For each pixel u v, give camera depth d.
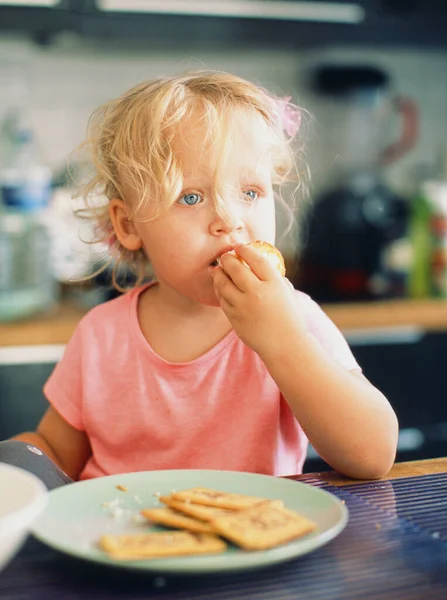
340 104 2.85
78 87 2.63
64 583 0.65
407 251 2.63
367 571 0.66
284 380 0.94
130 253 1.36
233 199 1.08
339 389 0.94
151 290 1.27
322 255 2.72
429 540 0.72
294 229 2.33
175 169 1.07
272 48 2.78
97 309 1.28
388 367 2.38
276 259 1.03
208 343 1.19
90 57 2.62
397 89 2.94
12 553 0.62
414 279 2.58
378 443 0.92
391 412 0.96
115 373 1.20
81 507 0.78
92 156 1.34
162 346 1.20
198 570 0.62
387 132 2.91
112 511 0.77
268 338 0.94
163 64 2.69
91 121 1.39
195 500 0.74
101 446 1.21
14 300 2.17
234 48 2.75
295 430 1.19
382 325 2.36
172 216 1.08
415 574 0.66
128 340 1.21
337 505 0.74
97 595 0.63
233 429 1.16
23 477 0.67
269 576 0.65
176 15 2.34
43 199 2.33
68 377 1.23
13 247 2.28
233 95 1.14
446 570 0.66
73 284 2.47
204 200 1.09
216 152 1.07
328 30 2.50
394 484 0.89
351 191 2.72
